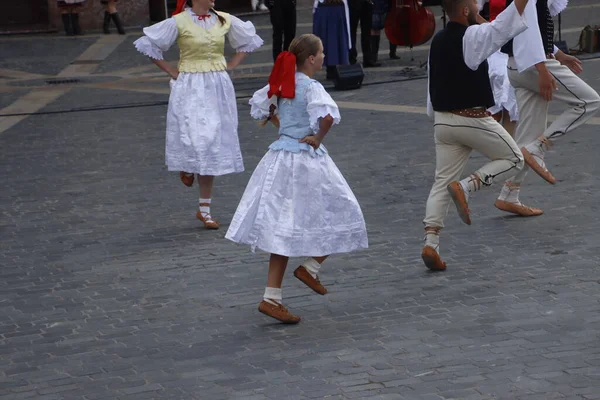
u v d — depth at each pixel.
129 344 6.68
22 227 9.80
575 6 26.03
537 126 9.13
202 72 9.53
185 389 5.87
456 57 7.52
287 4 18.92
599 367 5.81
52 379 6.14
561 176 10.42
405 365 6.04
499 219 9.14
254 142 13.23
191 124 9.44
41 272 8.39
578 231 8.59
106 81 19.73
